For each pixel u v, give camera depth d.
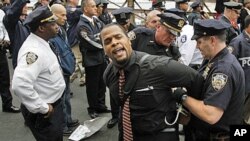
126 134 1.91
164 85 1.83
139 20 7.52
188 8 6.50
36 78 2.51
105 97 5.09
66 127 4.09
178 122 1.95
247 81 3.25
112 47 1.80
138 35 3.00
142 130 1.87
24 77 2.42
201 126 2.07
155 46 2.96
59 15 3.65
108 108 4.94
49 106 2.60
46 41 2.62
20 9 3.71
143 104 1.83
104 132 4.17
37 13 2.51
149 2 8.59
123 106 1.89
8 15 3.73
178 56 3.13
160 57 1.88
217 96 1.85
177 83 1.83
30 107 2.50
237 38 3.38
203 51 2.01
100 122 4.29
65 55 3.73
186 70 1.85
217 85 1.87
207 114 1.84
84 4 4.26
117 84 1.92
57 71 2.67
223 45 1.99
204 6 8.69
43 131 2.67
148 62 1.83
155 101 1.82
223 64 1.91
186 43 3.69
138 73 1.82
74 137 3.97
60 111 2.75
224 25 1.95
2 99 4.73
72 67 3.83
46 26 2.54
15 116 4.66
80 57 5.70
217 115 1.85
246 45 3.31
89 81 4.50
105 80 2.02
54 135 2.71
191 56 3.69
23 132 4.14
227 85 1.87
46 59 2.55
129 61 1.84
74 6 5.64
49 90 2.62
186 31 3.68
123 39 1.82
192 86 1.89
